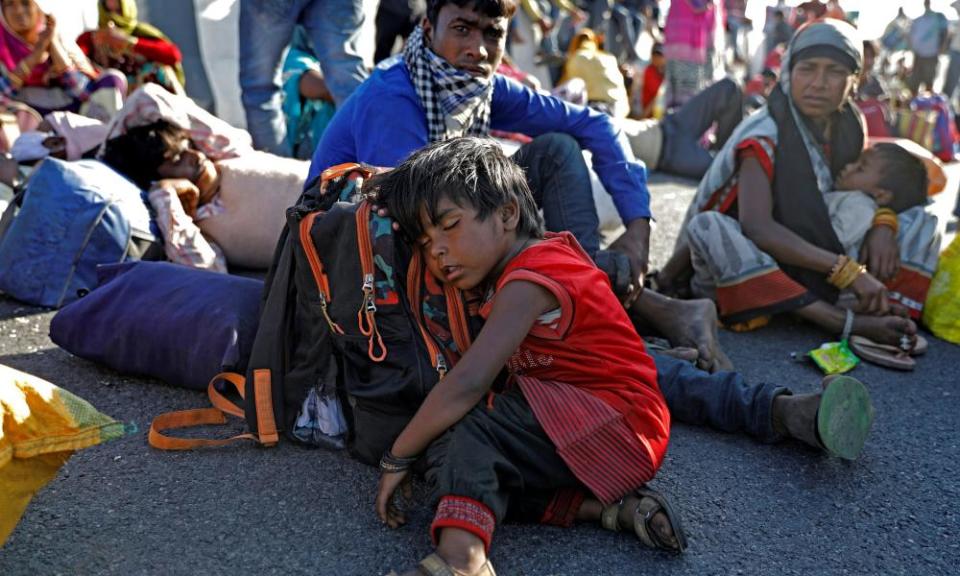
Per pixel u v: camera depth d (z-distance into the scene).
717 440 2.31
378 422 1.99
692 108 6.27
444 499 1.62
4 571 1.64
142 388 2.47
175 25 5.24
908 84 11.49
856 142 3.29
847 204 3.22
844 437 2.12
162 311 2.43
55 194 3.02
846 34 3.10
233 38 5.33
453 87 2.50
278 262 2.19
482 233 1.80
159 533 1.79
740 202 3.17
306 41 4.96
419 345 1.93
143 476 2.01
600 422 1.76
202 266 3.22
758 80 8.98
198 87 5.32
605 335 1.83
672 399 2.37
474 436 1.70
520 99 2.81
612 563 1.76
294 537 1.79
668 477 2.11
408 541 1.80
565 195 2.54
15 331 2.82
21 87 4.43
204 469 2.05
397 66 2.57
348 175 2.16
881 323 2.98
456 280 1.84
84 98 4.52
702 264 3.28
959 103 11.38
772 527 1.93
